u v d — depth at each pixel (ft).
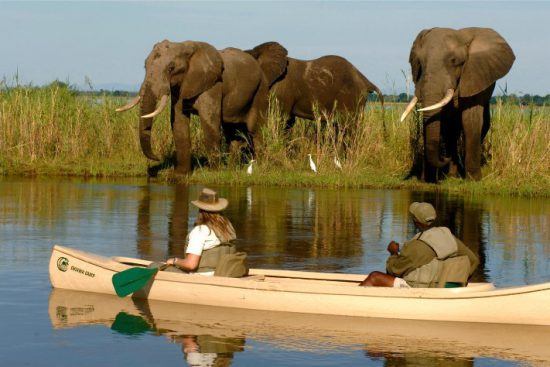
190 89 73.20
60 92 85.61
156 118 83.71
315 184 72.13
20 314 31.22
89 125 85.51
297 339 28.66
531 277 38.01
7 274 37.37
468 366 26.23
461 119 70.49
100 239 45.78
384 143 79.82
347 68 85.40
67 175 77.30
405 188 71.20
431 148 68.39
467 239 47.09
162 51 71.97
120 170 77.66
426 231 32.04
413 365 26.22
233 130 80.84
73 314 31.32
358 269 39.45
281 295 32.04
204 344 27.91
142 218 52.80
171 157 82.58
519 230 50.19
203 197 33.63
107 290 34.35
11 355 26.53
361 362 26.43
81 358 26.32
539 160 70.95
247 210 57.00
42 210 55.47
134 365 25.75
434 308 30.96
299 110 84.43
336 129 84.74
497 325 30.73
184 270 33.58
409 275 32.04
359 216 55.21
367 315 31.40
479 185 68.59
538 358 27.09
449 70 67.15
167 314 31.53
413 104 68.49
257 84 79.10
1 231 47.60
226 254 33.63
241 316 31.42
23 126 81.46
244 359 26.50
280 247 44.62
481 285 31.53
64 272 35.06
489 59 67.87
